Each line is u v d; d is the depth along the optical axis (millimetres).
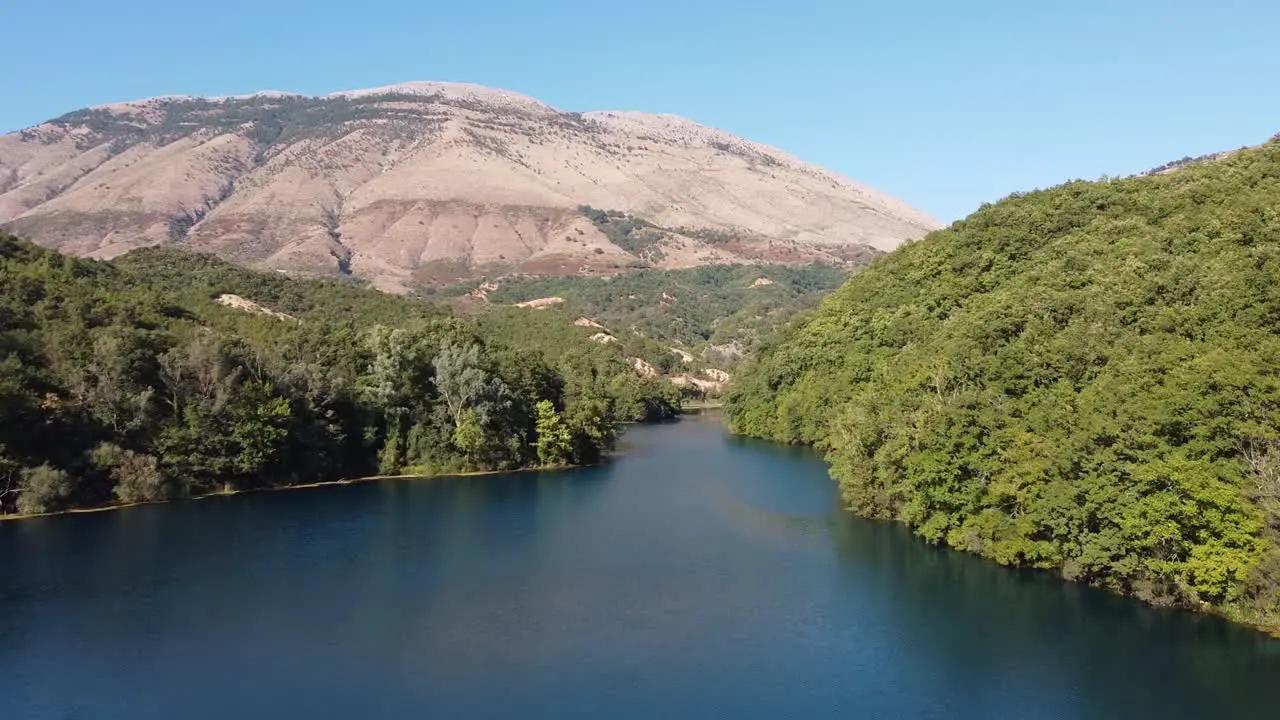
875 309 148750
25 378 104500
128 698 56375
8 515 101125
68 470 106500
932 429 85062
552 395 156625
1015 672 59000
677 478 132500
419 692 57188
